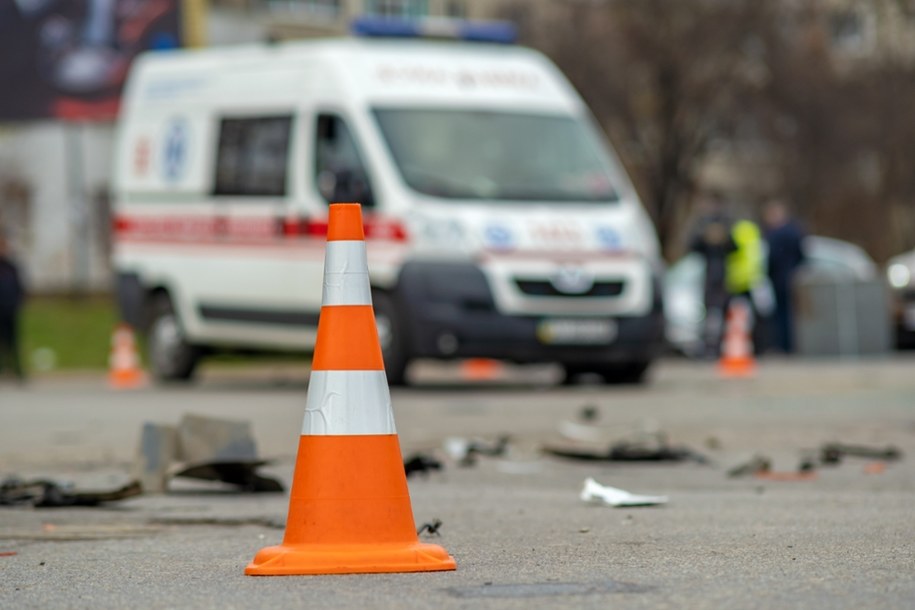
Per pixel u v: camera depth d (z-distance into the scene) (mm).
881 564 12227
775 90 103500
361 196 35562
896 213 114062
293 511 11891
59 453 22984
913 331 54719
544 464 21250
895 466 20562
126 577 12367
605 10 101312
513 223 35438
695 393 35062
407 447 23016
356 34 40531
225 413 30219
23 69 93312
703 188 124438
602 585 11391
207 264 39281
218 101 39469
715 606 10469
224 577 12125
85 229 108500
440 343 34625
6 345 48469
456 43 40938
